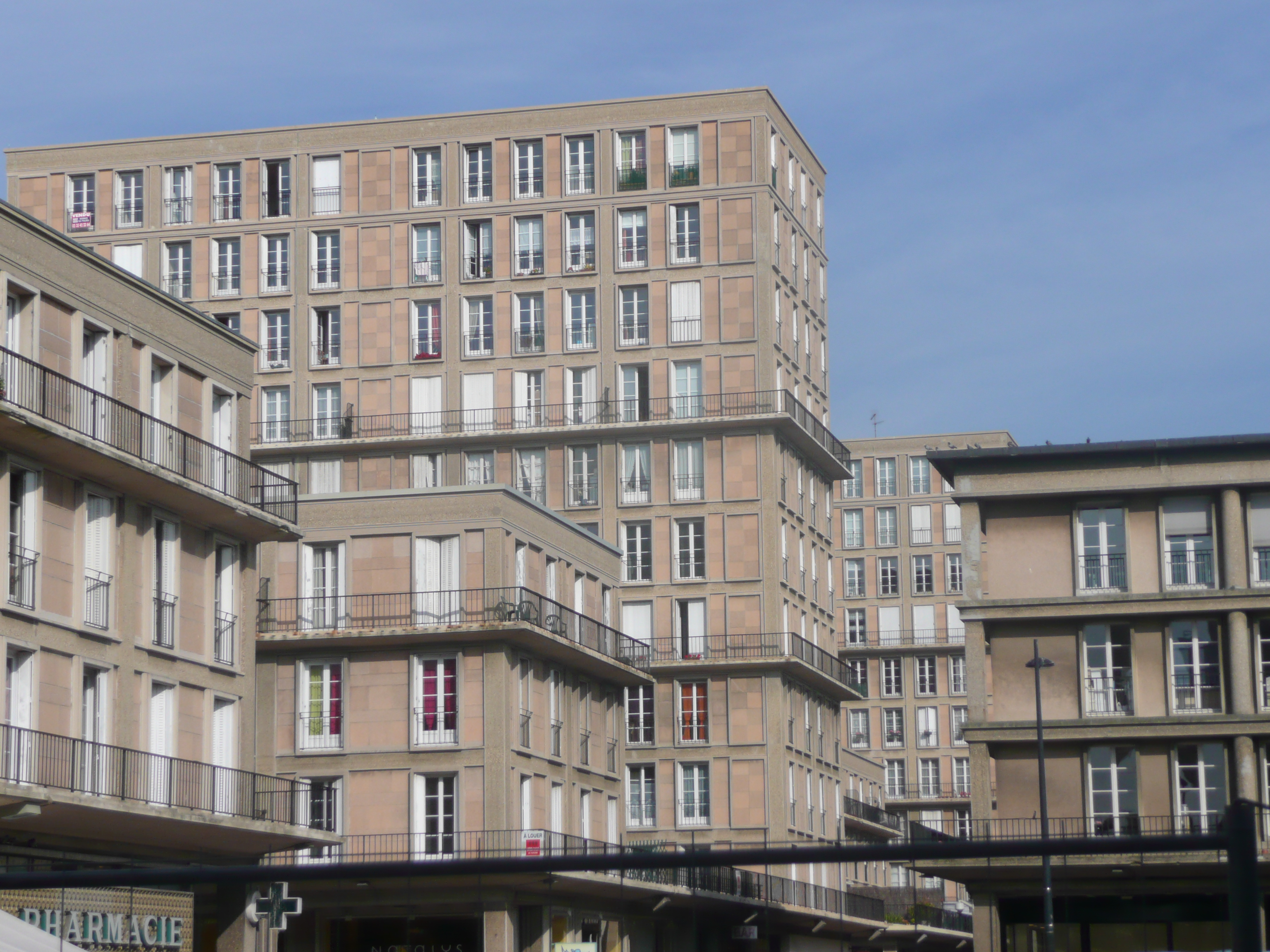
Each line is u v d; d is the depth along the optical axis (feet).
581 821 196.85
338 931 177.27
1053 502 187.52
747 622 247.09
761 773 244.83
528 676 184.03
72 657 120.26
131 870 21.66
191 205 258.98
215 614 140.15
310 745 178.60
